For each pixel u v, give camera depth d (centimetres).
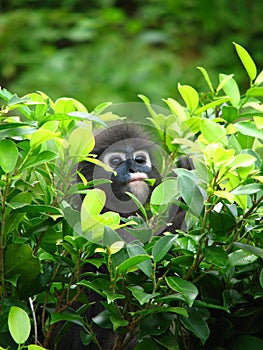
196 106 429
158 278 396
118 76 1420
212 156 361
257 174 390
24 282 388
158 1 1661
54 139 404
